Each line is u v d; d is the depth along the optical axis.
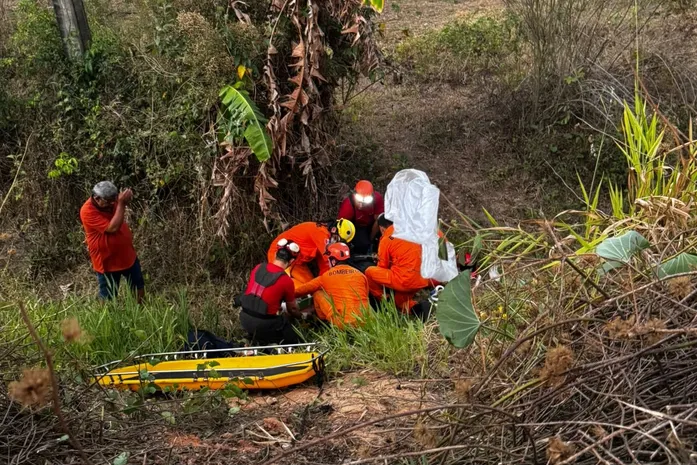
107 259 6.34
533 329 3.31
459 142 9.62
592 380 2.97
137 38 7.71
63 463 3.51
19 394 2.13
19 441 3.55
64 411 3.80
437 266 4.89
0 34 8.92
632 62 9.31
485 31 11.28
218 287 7.37
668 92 9.21
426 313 6.11
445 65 11.10
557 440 2.33
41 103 8.03
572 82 8.97
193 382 4.75
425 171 9.16
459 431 2.96
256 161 7.29
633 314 3.11
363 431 3.83
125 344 5.54
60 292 7.26
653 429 2.29
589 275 3.53
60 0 7.81
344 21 7.09
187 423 4.12
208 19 6.90
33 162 8.02
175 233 7.54
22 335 4.93
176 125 7.21
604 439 2.27
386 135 9.80
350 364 5.11
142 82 7.51
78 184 7.96
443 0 14.52
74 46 7.94
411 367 4.71
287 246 5.89
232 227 7.46
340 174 8.69
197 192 7.38
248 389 4.78
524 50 10.71
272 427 4.05
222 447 3.80
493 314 3.91
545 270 4.05
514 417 2.57
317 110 7.03
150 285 7.37
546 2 9.05
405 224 4.96
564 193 8.73
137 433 3.95
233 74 6.73
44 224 8.05
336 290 5.97
